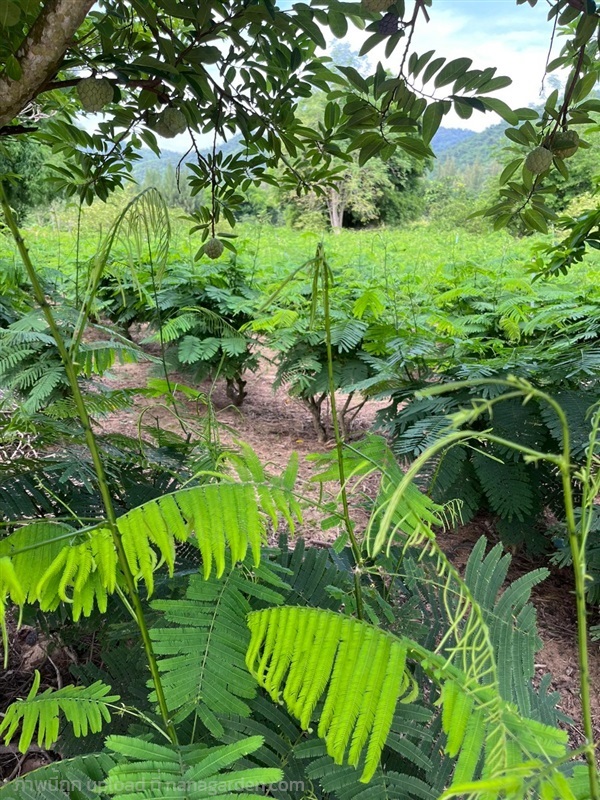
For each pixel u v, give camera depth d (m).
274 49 1.57
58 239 6.41
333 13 1.38
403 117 1.48
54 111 2.41
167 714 0.89
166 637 1.00
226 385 5.55
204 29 1.36
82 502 1.56
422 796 0.96
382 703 0.74
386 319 3.65
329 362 0.88
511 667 1.13
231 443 4.48
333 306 3.88
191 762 0.81
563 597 2.64
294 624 0.84
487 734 0.70
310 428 5.06
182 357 3.85
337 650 0.80
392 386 3.08
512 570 2.83
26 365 2.17
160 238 0.90
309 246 6.80
